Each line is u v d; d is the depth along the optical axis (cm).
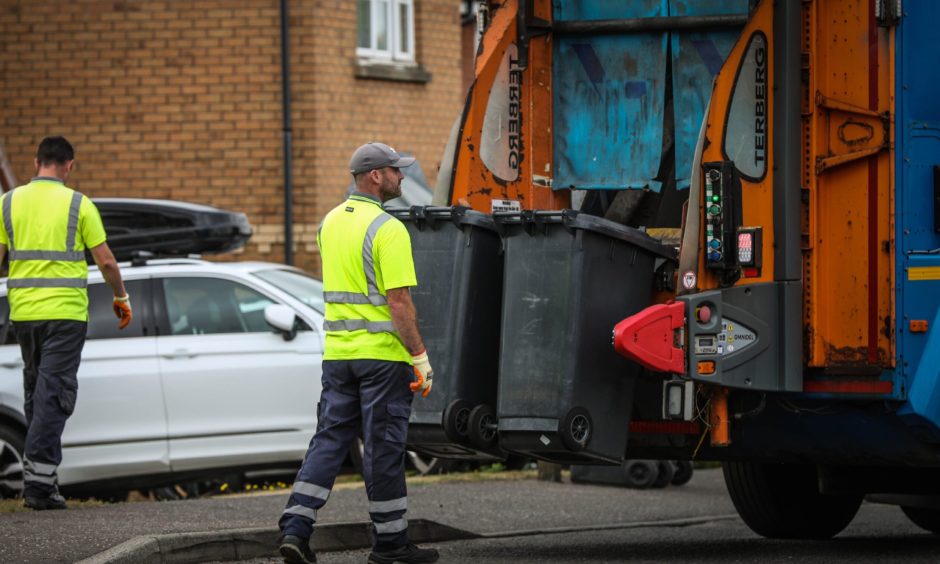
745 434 1300
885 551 1393
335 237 1205
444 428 1267
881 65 1222
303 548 1180
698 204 1211
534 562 1301
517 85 1452
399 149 2888
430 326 1284
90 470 1827
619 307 1234
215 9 2764
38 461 1529
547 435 1212
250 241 2759
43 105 2800
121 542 1251
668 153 1495
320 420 1214
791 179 1230
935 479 1374
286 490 1919
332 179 2781
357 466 1945
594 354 1219
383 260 1181
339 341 1197
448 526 1488
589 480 2016
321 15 2762
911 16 1228
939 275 1233
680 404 1202
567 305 1215
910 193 1224
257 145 2759
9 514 1467
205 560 1266
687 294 1207
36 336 1550
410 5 2925
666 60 1477
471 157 1409
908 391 1220
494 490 1877
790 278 1232
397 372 1193
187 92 2770
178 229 2081
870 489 1400
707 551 1393
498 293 1297
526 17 1454
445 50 2964
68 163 1584
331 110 2778
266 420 1870
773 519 1517
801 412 1273
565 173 1488
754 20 1226
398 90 2888
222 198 2770
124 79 2781
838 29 1233
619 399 1234
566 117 1489
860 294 1227
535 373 1221
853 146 1229
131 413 1842
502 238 1255
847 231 1231
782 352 1232
